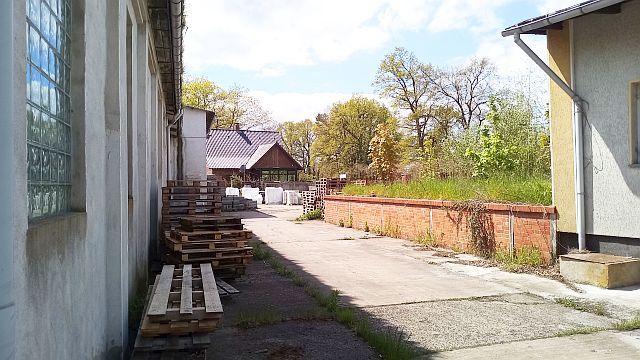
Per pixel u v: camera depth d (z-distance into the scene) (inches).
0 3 75.4
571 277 319.9
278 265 389.1
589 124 343.3
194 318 173.2
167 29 343.3
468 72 1740.9
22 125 86.4
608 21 333.1
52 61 120.5
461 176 588.1
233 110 2356.1
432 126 1771.7
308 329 227.9
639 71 316.8
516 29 346.6
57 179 123.8
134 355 166.1
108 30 185.9
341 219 745.6
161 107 534.9
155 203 436.8
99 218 156.4
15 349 77.2
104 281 165.9
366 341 210.7
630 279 305.0
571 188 350.3
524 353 195.3
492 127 618.8
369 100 2020.2
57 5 125.7
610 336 214.7
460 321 238.8
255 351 199.0
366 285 321.1
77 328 123.1
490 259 398.9
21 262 82.8
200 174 1061.1
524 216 377.1
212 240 324.5
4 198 75.1
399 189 631.2
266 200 1502.2
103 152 164.2
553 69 366.3
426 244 498.0
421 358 191.0
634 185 318.7
